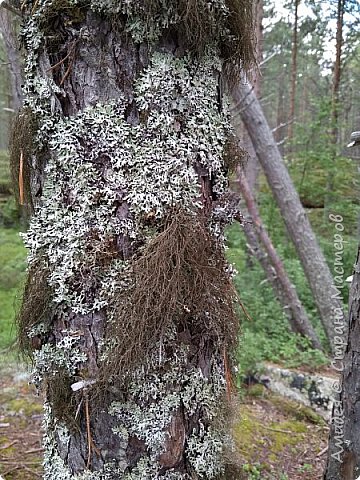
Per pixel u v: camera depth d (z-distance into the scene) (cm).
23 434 94
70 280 42
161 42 41
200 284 41
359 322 66
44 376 45
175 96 42
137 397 43
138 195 41
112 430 44
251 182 239
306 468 86
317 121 207
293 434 100
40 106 42
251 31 46
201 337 44
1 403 107
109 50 40
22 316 46
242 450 89
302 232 158
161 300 39
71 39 40
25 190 47
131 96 41
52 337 45
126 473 44
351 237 196
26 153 44
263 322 166
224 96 47
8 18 90
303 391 118
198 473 46
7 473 78
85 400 43
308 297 201
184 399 44
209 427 47
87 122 40
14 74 106
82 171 41
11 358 121
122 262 42
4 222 244
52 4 39
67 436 46
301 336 163
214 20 42
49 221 42
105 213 41
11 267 200
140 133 41
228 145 48
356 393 66
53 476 48
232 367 51
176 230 41
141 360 41
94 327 43
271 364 136
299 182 230
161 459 44
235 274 47
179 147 42
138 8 39
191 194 42
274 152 156
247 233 184
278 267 170
